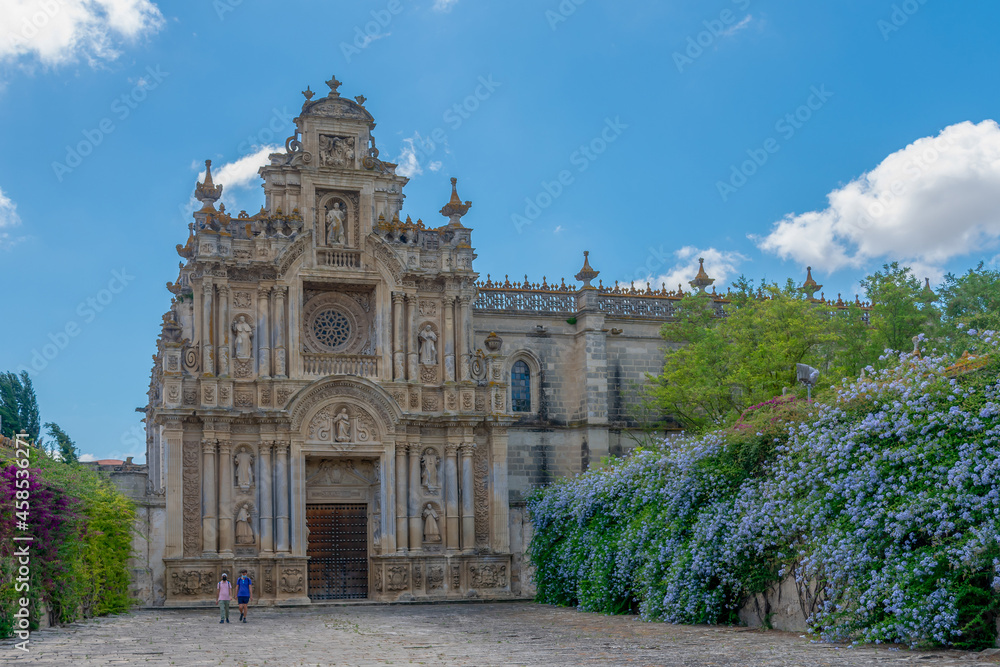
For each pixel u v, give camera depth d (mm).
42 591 36594
